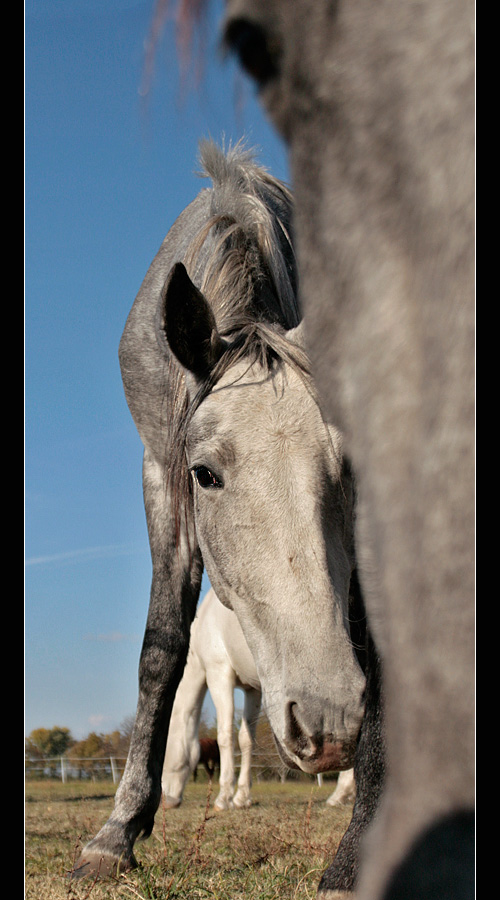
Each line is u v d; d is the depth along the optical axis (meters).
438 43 0.47
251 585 2.16
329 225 0.51
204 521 2.39
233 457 2.22
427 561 0.44
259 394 2.29
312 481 2.14
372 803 1.95
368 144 0.49
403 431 0.46
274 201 3.15
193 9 0.56
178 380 2.70
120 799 3.13
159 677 3.24
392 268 0.48
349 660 2.00
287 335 2.45
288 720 1.97
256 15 0.55
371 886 0.43
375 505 0.47
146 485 3.39
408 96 0.48
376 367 0.47
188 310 2.43
